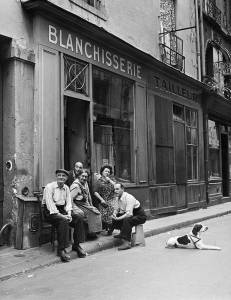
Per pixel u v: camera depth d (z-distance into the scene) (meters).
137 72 12.18
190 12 16.88
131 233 8.71
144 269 6.75
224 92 20.11
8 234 8.11
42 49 8.59
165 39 14.64
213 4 19.41
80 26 9.51
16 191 8.06
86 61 9.90
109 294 5.43
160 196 13.12
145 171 12.34
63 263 7.33
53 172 8.68
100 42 10.40
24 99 8.30
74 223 7.82
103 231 9.64
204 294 5.27
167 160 13.69
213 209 16.06
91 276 6.39
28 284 6.04
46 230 8.40
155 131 13.02
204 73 17.59
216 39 19.70
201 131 16.75
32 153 8.40
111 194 9.38
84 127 9.91
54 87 8.84
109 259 7.62
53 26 8.91
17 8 8.29
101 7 10.91
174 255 7.83
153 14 13.78
